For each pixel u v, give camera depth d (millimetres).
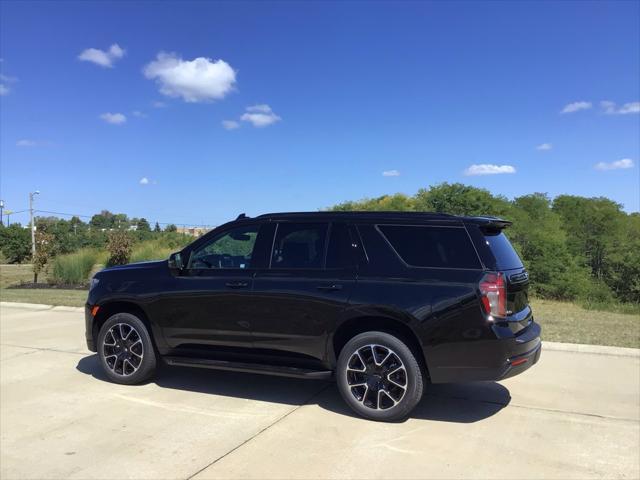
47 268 21453
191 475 4023
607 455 4383
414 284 5004
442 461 4250
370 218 5453
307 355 5461
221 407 5535
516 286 5047
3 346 8461
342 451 4430
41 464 4238
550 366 7109
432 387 6207
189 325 5969
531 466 4172
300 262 5586
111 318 6402
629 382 6395
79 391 6113
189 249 6203
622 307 14352
